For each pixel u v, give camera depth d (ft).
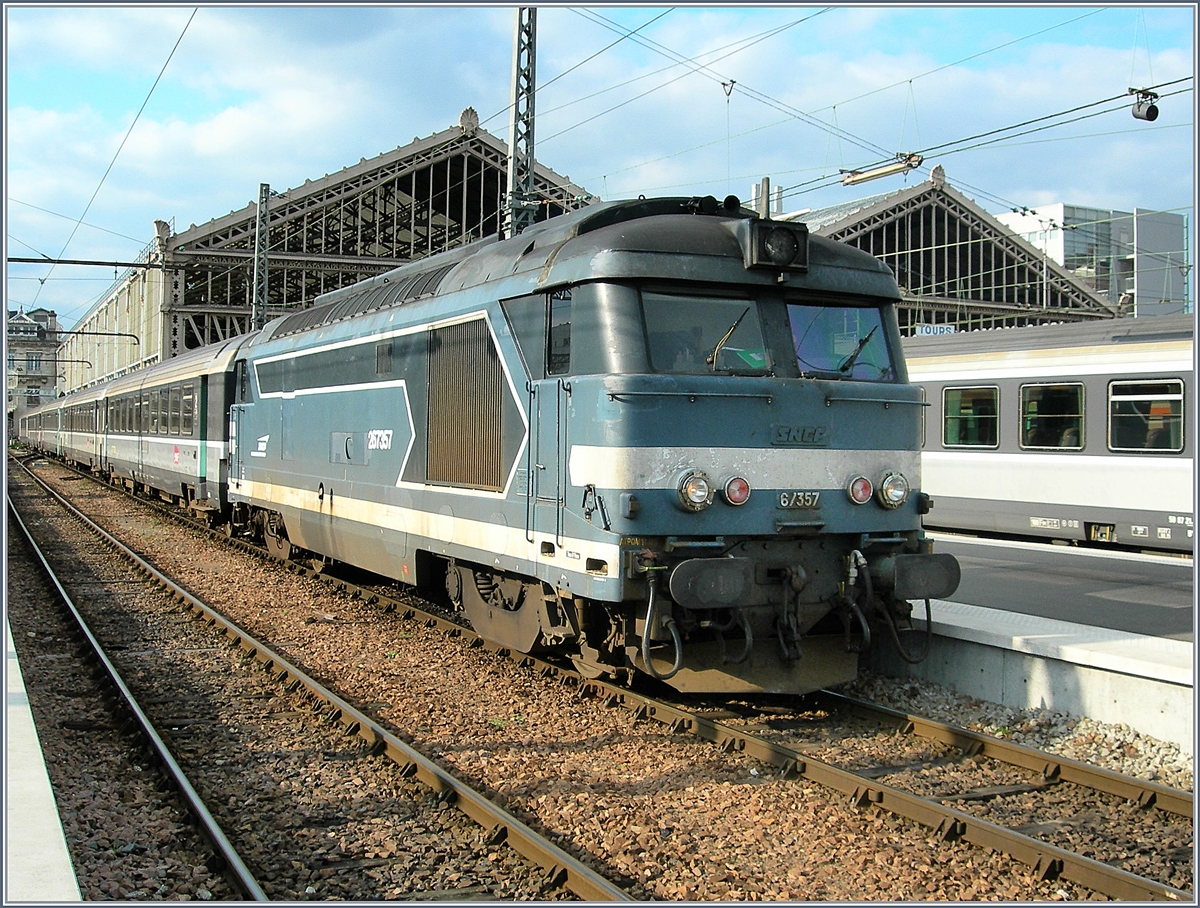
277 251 124.57
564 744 23.63
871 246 124.57
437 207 131.95
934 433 56.65
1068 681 25.18
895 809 19.40
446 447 31.09
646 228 24.53
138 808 20.38
